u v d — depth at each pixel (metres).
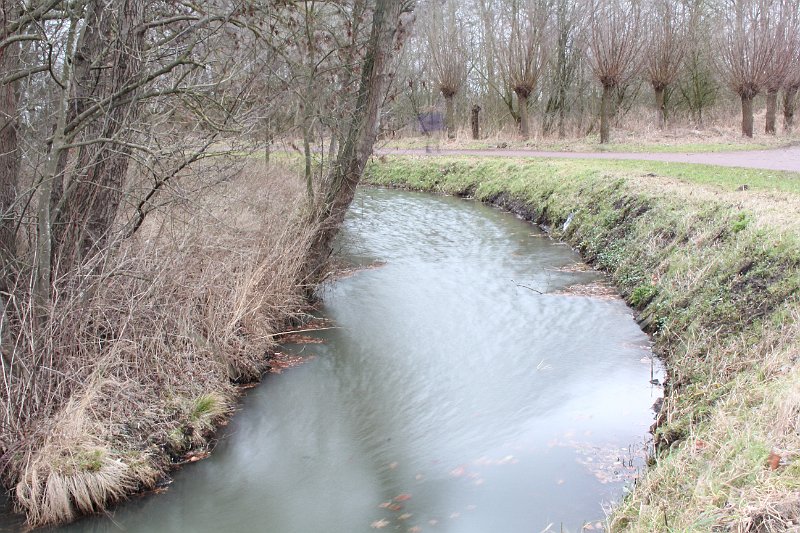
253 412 7.55
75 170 6.89
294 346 9.45
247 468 6.43
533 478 5.91
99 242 7.47
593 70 25.75
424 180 25.16
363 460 6.49
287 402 7.77
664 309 9.09
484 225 17.34
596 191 15.08
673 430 6.09
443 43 31.17
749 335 6.80
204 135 8.44
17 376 6.27
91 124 7.28
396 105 13.38
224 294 8.73
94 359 6.71
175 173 8.02
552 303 10.74
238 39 8.53
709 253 9.15
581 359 8.51
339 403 7.71
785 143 23.70
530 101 36.09
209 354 7.96
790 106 29.11
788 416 4.66
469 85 38.12
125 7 7.23
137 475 6.05
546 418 7.03
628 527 4.71
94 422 6.19
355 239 15.77
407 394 7.83
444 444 6.66
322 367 8.70
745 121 26.47
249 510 5.75
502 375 8.18
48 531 5.50
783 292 6.96
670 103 37.19
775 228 8.15
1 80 6.84
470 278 12.39
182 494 6.01
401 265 13.52
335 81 11.09
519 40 29.12
